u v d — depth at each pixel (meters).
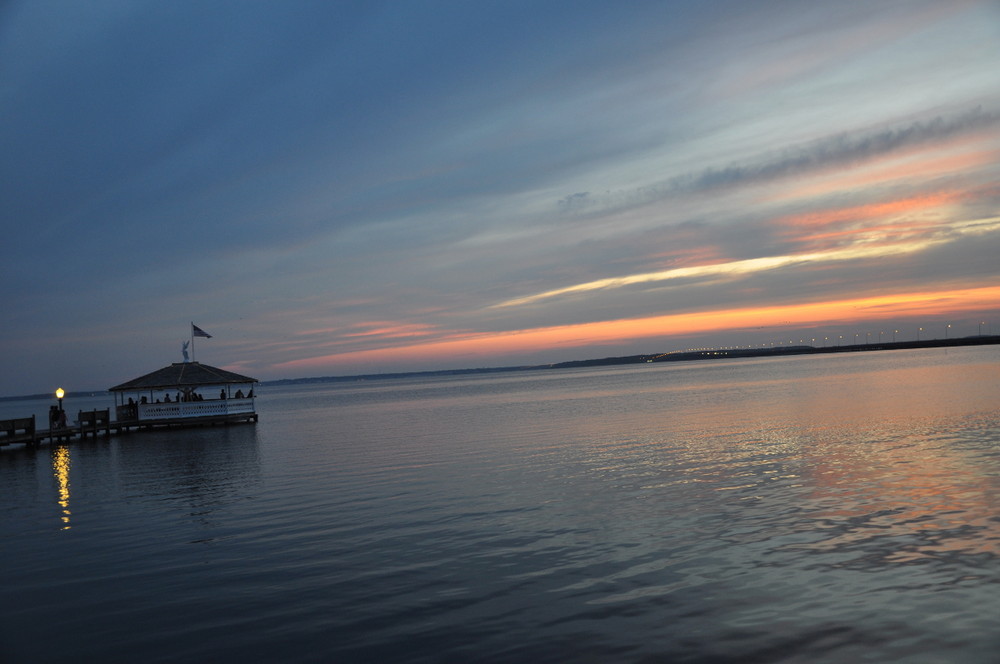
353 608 10.84
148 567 13.56
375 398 137.75
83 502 21.47
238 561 13.71
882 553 12.52
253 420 59.16
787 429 33.22
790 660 8.53
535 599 10.93
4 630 10.52
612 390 99.00
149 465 30.69
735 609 10.17
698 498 17.98
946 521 14.51
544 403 72.31
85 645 9.86
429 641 9.52
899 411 39.06
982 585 10.72
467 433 39.53
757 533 14.22
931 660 8.43
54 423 44.41
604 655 8.87
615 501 18.06
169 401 55.94
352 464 27.67
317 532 15.89
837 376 95.81
